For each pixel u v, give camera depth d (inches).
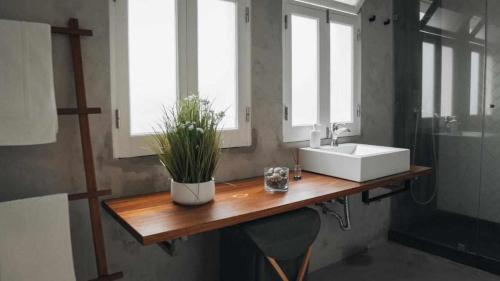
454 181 115.2
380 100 123.0
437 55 116.9
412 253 119.4
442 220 117.8
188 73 78.6
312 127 103.7
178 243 78.0
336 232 112.0
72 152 64.8
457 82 113.0
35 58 56.3
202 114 68.9
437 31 116.5
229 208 63.6
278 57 94.4
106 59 67.8
